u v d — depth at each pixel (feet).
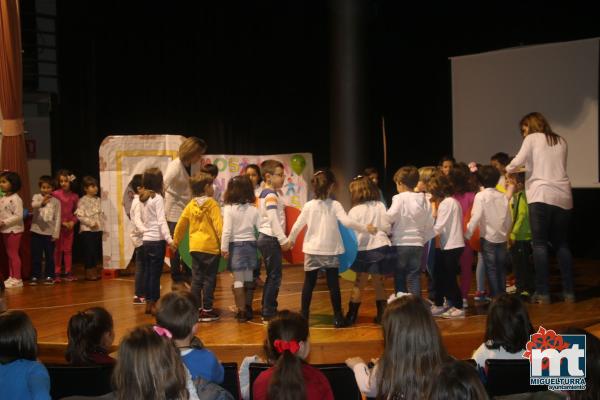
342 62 24.95
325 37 30.99
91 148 29.53
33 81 29.84
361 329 15.66
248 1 30.83
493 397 8.21
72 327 10.02
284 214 19.95
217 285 22.57
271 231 16.35
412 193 15.83
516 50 27.58
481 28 28.19
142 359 6.98
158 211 17.48
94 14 28.99
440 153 30.17
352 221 15.19
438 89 29.96
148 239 17.52
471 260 17.72
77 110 29.25
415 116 30.48
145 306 18.90
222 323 16.57
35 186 30.37
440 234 16.49
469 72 28.78
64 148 29.27
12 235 23.22
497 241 16.98
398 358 8.11
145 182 17.69
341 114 25.09
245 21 30.94
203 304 16.81
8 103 25.17
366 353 14.61
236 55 31.04
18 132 25.43
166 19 30.04
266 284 16.56
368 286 21.75
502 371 8.77
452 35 28.99
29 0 29.89
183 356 9.06
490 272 17.08
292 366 7.97
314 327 15.97
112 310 18.44
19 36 25.27
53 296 21.08
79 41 28.89
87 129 29.43
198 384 8.14
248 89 31.30
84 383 9.07
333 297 15.76
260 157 26.86
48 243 23.90
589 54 26.04
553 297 18.63
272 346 8.98
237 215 16.40
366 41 25.12
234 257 16.43
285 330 8.91
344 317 16.40
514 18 27.32
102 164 24.50
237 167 26.58
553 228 17.93
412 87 30.30
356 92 25.00
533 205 17.47
